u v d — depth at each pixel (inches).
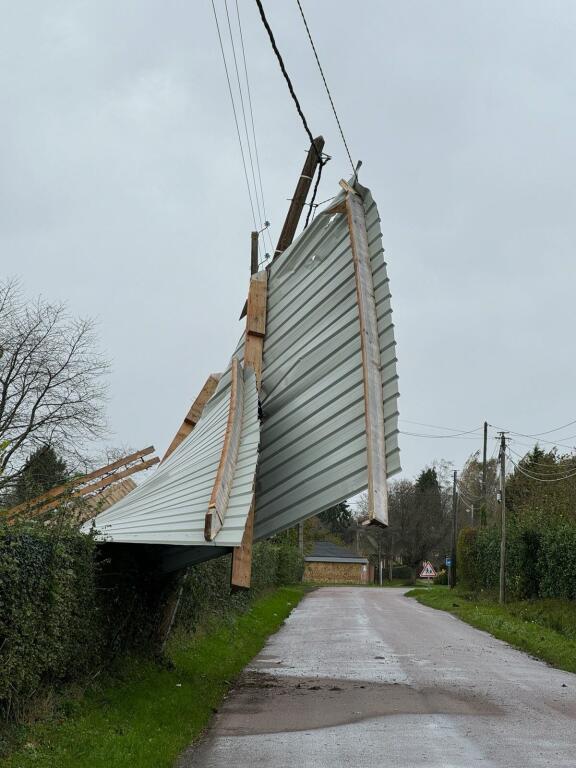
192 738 395.2
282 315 546.3
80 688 417.1
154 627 563.5
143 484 689.0
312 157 769.6
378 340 461.4
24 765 291.3
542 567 1395.2
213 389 708.7
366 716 456.8
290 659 724.0
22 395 1021.2
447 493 4060.0
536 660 759.7
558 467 2095.2
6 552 337.7
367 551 4138.8
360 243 479.5
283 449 506.0
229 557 935.0
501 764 343.0
